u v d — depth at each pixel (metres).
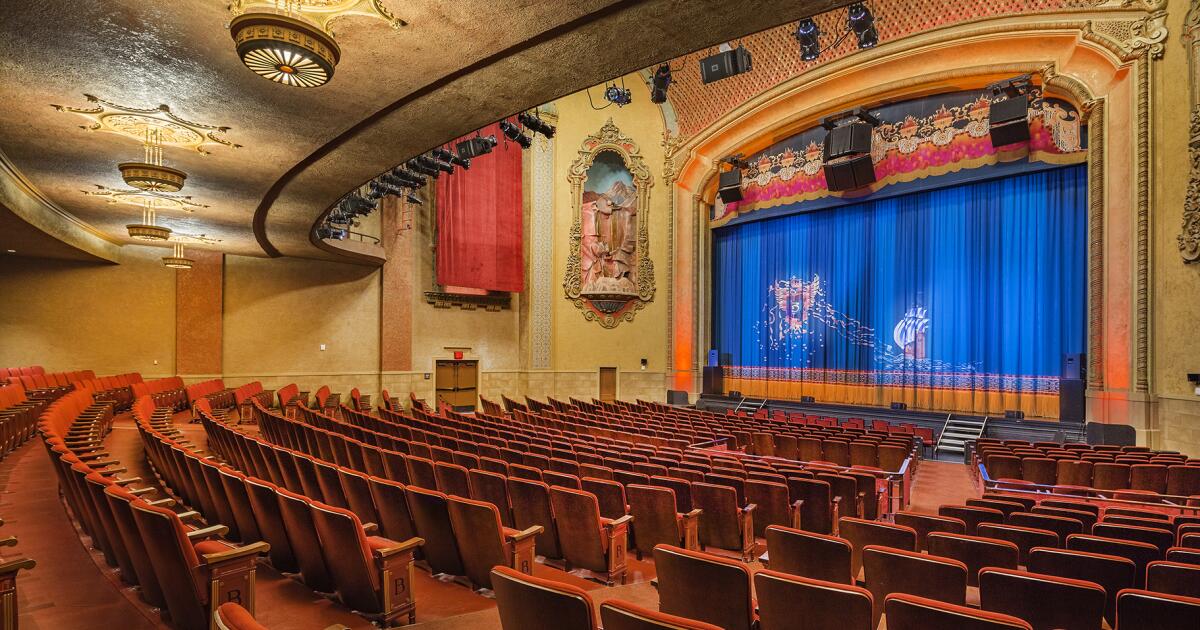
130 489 4.18
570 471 5.83
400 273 17.12
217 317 15.12
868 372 15.91
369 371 16.95
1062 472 7.50
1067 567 3.19
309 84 4.52
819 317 16.89
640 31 5.12
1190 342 10.16
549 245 18.86
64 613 3.20
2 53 5.01
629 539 4.82
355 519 3.10
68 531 4.67
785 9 4.84
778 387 17.59
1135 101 11.06
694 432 10.20
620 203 19.36
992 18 13.12
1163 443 10.52
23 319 13.68
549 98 6.39
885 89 14.66
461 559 3.76
